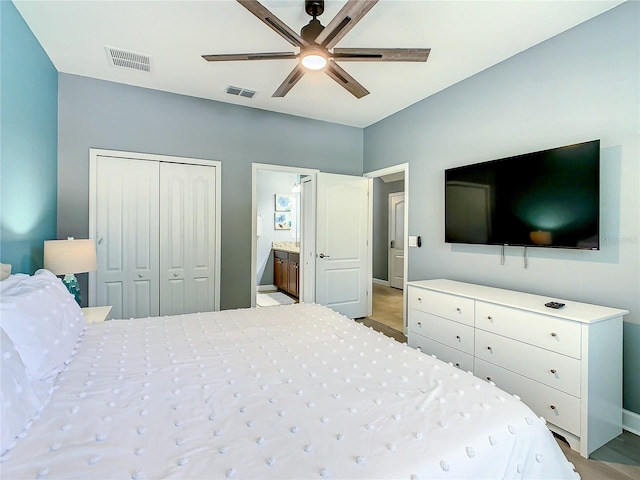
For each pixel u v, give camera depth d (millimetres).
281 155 4066
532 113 2557
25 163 2285
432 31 2361
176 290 3555
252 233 3912
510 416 1029
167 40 2504
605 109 2145
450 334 2625
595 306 2092
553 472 1001
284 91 2572
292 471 757
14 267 2111
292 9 2129
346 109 3916
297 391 1147
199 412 1005
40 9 2135
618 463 1741
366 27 2312
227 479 725
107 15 2201
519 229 2551
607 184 2137
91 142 3152
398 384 1218
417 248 3674
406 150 3836
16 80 2125
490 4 2074
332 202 4348
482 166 2846
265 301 5477
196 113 3600
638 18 1996
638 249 2008
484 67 2879
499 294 2498
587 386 1780
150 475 732
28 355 1122
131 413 990
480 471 857
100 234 3219
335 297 4379
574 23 2264
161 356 1442
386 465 790
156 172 3443
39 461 768
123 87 3266
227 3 2084
